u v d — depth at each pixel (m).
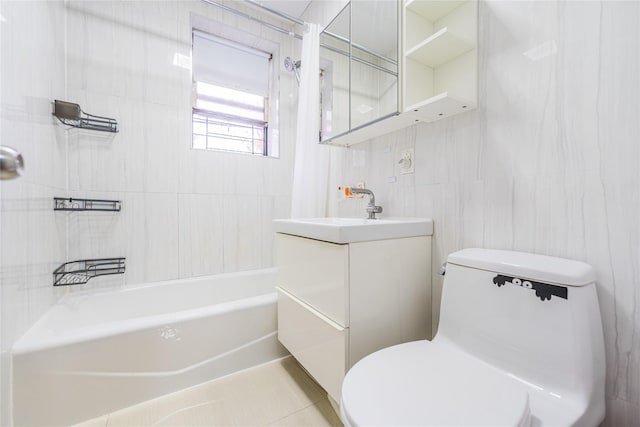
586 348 0.63
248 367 1.38
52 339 0.99
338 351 0.92
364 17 1.39
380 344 0.99
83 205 1.54
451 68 1.09
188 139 1.85
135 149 1.68
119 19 1.63
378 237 0.98
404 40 1.09
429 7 1.08
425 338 1.14
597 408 0.63
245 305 1.37
